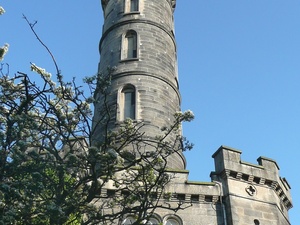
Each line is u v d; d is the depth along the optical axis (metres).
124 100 24.28
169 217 18.53
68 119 14.08
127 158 14.13
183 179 19.59
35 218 12.23
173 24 30.89
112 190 17.86
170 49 27.95
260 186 20.38
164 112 24.05
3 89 13.95
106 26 29.02
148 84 24.73
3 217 10.81
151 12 28.67
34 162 12.84
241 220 18.69
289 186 22.98
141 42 26.78
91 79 13.91
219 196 19.38
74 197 12.83
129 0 29.52
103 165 12.99
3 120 13.64
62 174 12.63
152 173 14.43
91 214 12.85
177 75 28.02
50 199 12.20
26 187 11.73
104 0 31.81
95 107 24.42
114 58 26.34
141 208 13.23
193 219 18.61
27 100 13.36
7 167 11.97
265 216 19.34
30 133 13.48
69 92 14.02
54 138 14.70
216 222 18.70
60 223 11.46
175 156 22.19
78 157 13.28
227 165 20.09
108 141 13.88
